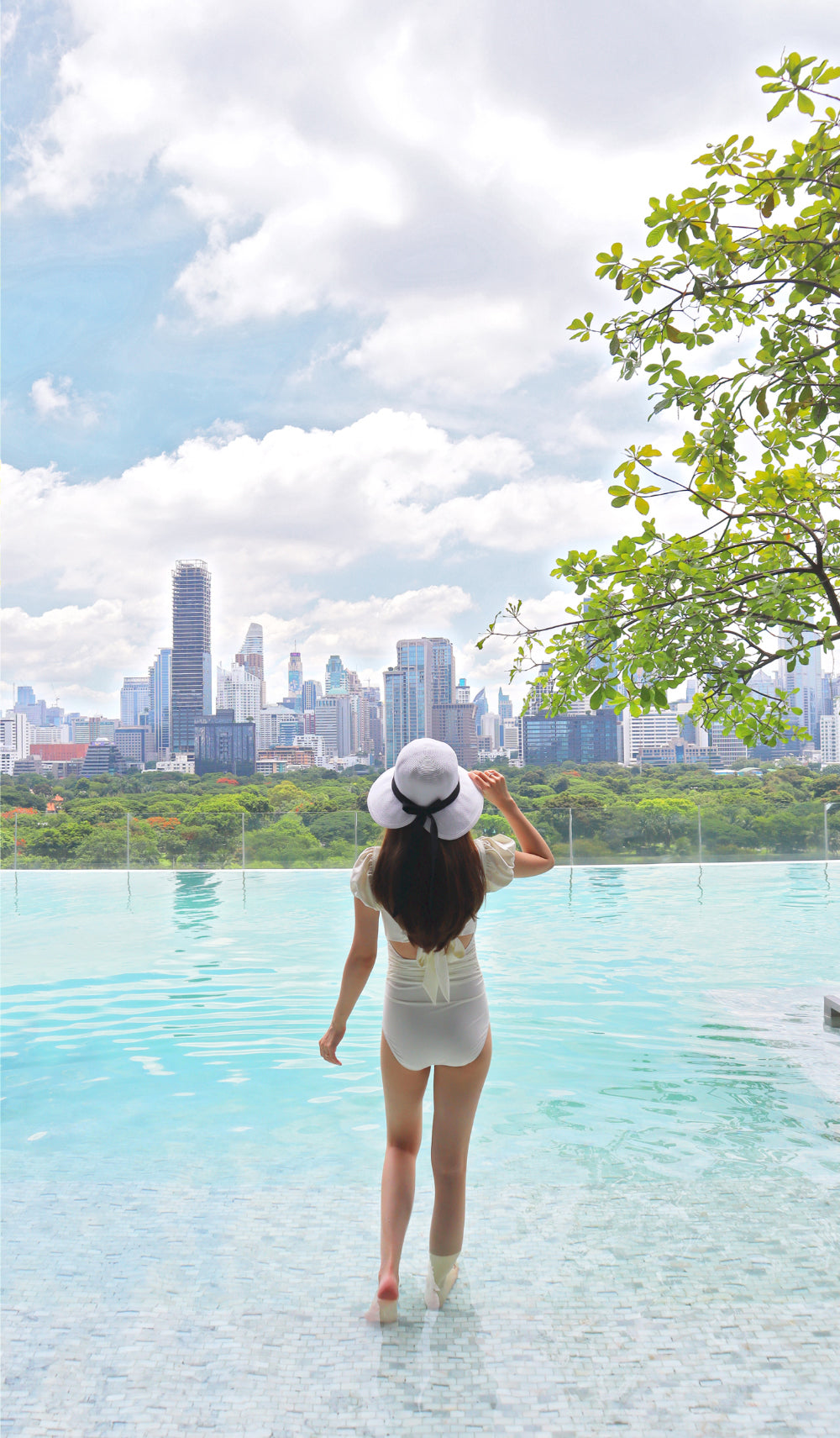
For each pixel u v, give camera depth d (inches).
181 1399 62.9
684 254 109.3
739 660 123.7
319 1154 112.2
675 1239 86.5
